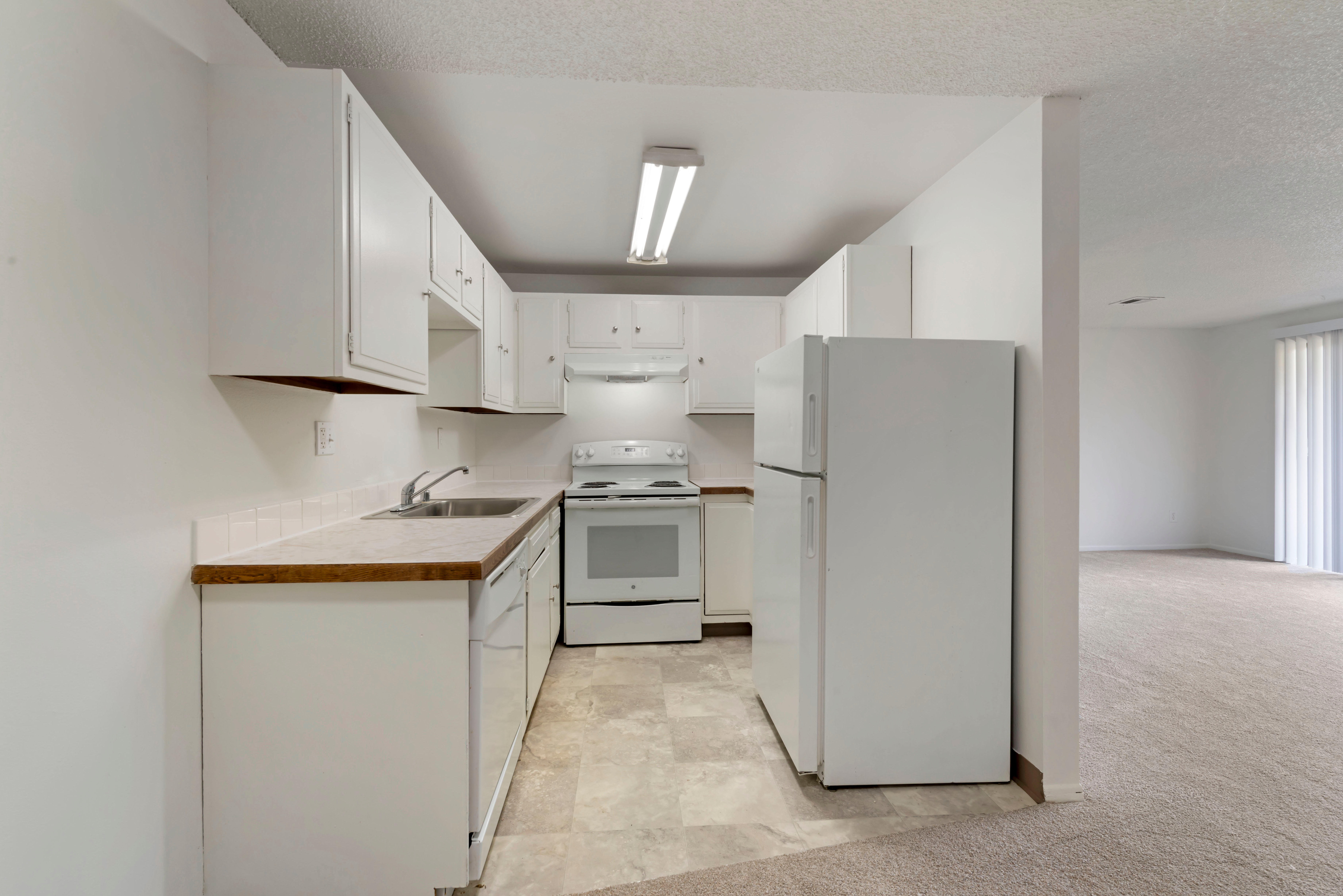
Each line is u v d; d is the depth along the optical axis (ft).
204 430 4.61
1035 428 6.32
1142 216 9.93
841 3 4.73
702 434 13.50
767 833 5.72
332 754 4.65
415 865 4.70
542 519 8.29
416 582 4.65
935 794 6.41
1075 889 4.96
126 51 3.86
